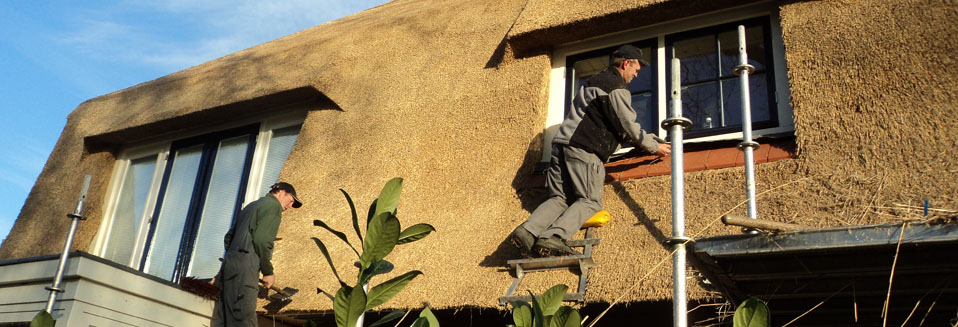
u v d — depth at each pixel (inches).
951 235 91.3
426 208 189.6
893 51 156.9
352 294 97.7
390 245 101.4
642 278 133.3
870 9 166.7
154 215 276.4
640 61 176.7
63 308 172.2
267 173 256.8
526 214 174.4
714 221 142.9
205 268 252.2
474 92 212.7
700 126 185.0
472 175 190.5
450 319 186.1
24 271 188.2
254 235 177.0
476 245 172.9
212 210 262.5
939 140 139.9
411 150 208.1
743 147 146.4
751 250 102.3
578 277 155.3
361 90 239.1
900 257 102.0
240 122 273.9
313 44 271.9
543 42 212.1
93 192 286.2
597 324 175.3
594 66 207.5
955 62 148.4
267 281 180.1
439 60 232.7
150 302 187.2
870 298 120.0
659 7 194.7
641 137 164.1
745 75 151.9
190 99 275.7
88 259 176.2
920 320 125.6
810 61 166.1
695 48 196.4
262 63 275.7
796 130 157.2
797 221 140.9
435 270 171.5
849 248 98.3
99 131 292.4
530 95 200.1
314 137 234.2
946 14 155.9
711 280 119.3
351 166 215.0
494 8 243.8
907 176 137.5
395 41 252.5
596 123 165.9
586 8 205.6
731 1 190.4
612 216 165.0
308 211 207.9
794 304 126.2
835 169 146.5
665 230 153.9
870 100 152.9
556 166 167.0
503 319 180.2
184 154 285.3
